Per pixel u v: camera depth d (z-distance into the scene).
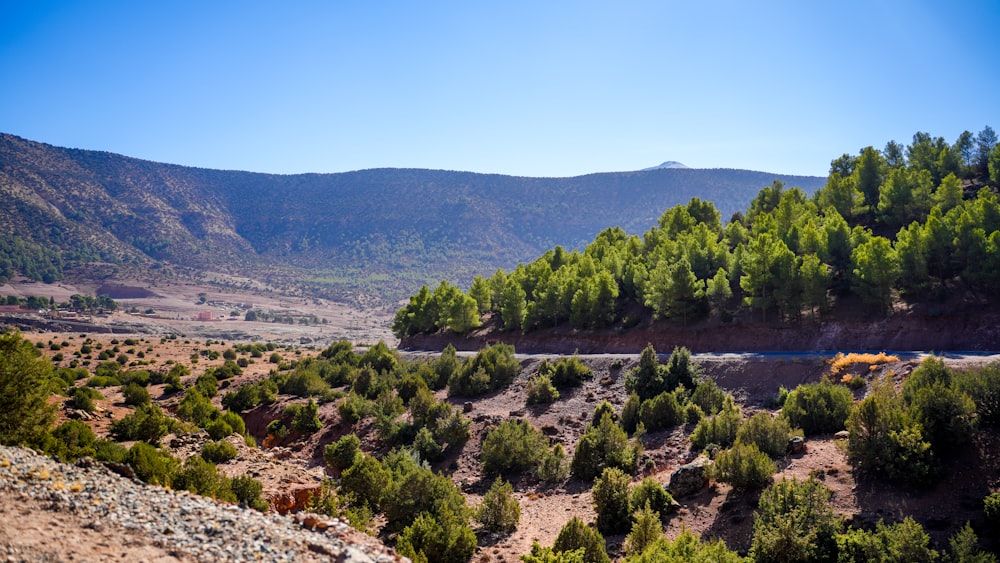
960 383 26.42
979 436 24.02
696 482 26.83
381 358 71.56
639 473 32.81
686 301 61.59
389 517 26.45
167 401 60.81
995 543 18.98
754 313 59.25
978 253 49.66
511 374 55.88
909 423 24.03
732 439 32.53
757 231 73.81
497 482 28.36
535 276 87.88
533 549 21.61
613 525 25.22
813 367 41.25
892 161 95.06
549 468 34.62
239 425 45.97
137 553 10.27
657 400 39.66
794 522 19.88
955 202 66.25
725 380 44.28
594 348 66.50
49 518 10.66
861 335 50.47
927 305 50.16
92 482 12.91
